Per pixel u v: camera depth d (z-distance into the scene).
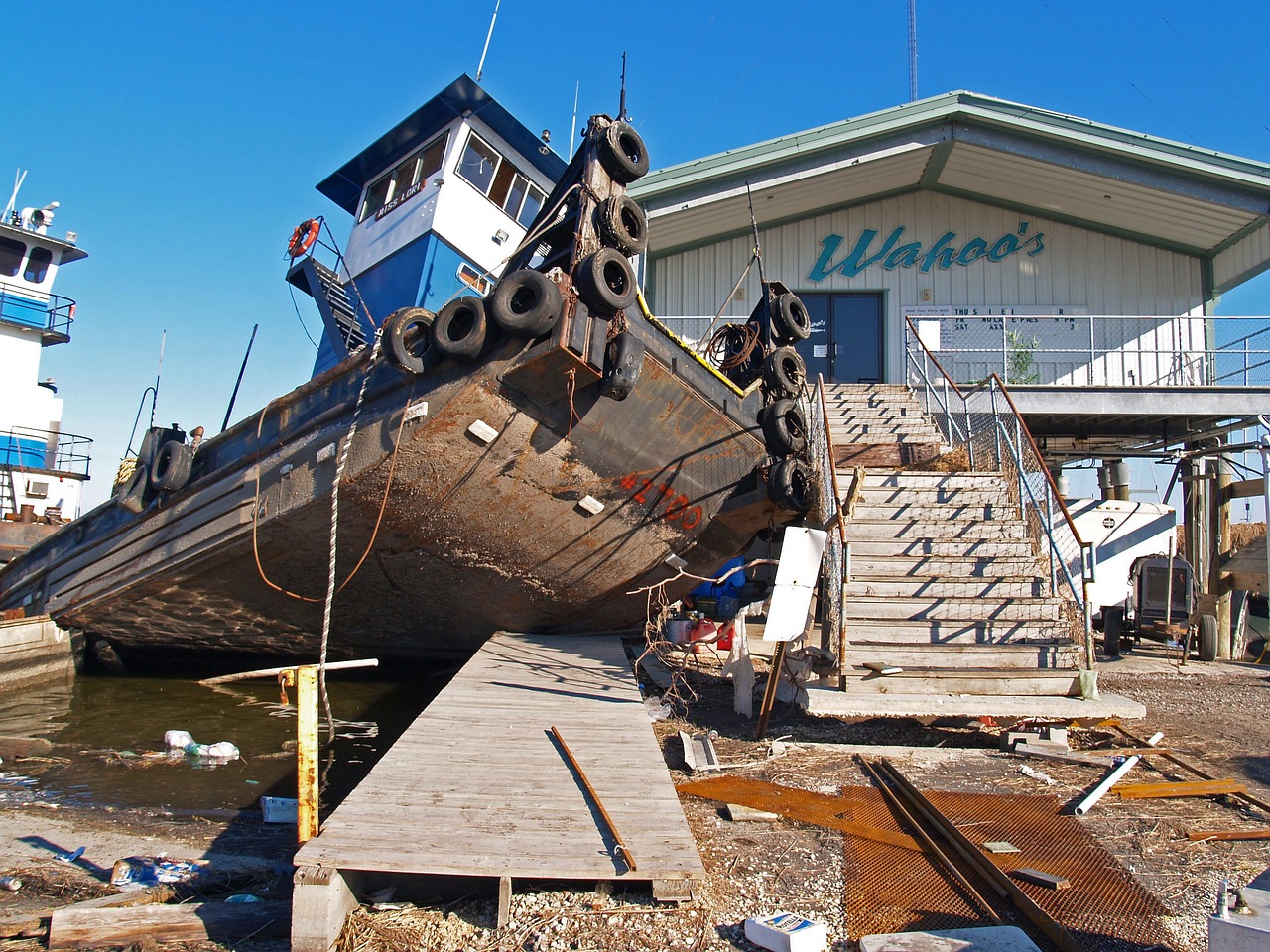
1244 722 7.84
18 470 23.23
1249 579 13.80
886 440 11.73
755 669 10.09
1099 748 6.54
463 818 3.84
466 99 12.70
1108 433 16.89
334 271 14.61
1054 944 3.29
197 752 7.32
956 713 6.39
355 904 3.44
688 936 3.27
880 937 3.12
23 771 6.82
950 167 16.81
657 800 4.18
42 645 11.08
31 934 3.58
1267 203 14.88
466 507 8.30
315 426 8.53
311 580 9.55
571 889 3.58
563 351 7.16
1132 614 14.62
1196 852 4.30
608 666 8.16
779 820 4.68
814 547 6.73
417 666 11.66
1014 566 7.91
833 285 17.62
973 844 4.26
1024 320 17.28
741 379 9.90
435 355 7.56
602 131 7.88
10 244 23.94
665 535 9.31
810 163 15.58
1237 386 13.66
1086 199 16.50
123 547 10.69
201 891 4.11
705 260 17.86
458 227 12.71
